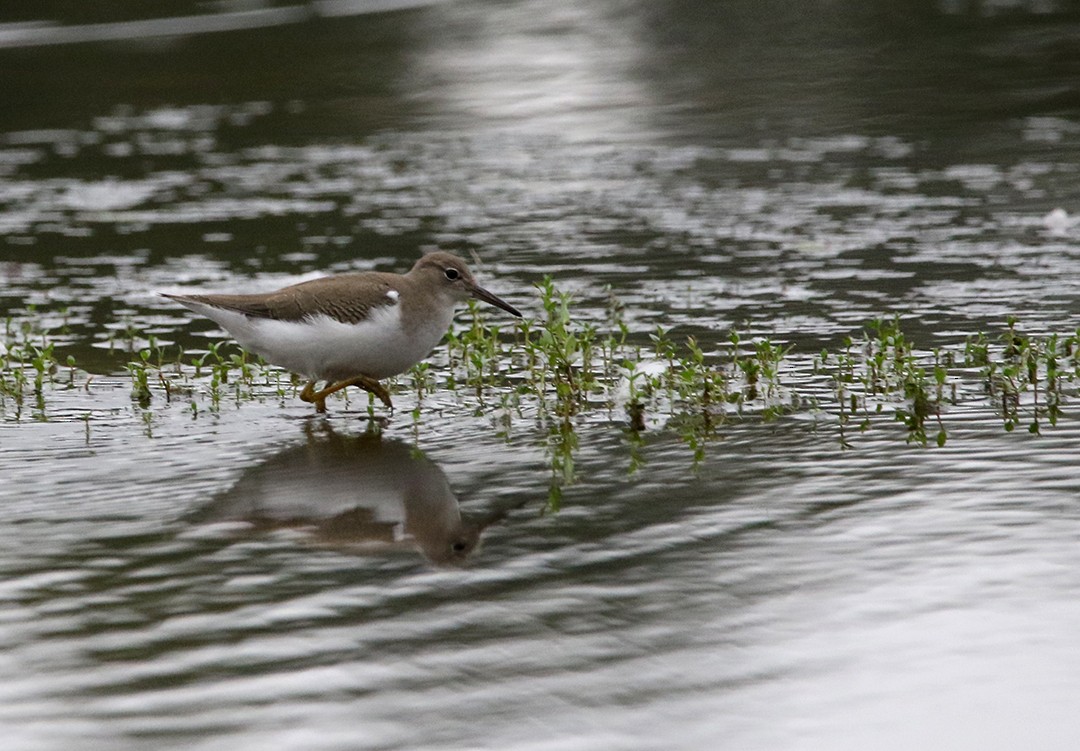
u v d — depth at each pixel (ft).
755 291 57.67
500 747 23.58
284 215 74.23
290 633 28.04
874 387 44.68
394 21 124.77
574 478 37.40
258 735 24.11
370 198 77.46
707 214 71.56
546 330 45.24
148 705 25.23
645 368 46.32
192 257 66.23
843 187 75.66
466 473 38.17
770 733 23.93
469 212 73.82
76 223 73.61
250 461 39.73
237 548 32.78
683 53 112.27
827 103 95.30
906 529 32.42
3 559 32.24
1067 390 44.04
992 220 67.77
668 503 35.01
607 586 29.99
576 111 96.58
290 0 131.64
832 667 26.12
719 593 29.43
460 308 57.16
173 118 98.07
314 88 105.09
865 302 55.36
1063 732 23.70
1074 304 53.52
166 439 42.16
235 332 43.65
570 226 70.28
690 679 25.81
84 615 29.09
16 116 99.35
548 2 131.64
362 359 43.24
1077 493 34.27
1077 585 28.96
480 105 99.04
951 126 87.71
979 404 42.83
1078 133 84.33
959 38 112.78
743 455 38.81
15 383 48.21
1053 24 115.65
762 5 128.06
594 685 25.66
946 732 23.82
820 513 33.78
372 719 24.59
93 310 58.29
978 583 29.27
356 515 34.91
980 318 52.34
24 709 25.16
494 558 31.78
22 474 38.75
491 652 27.04
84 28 123.03
